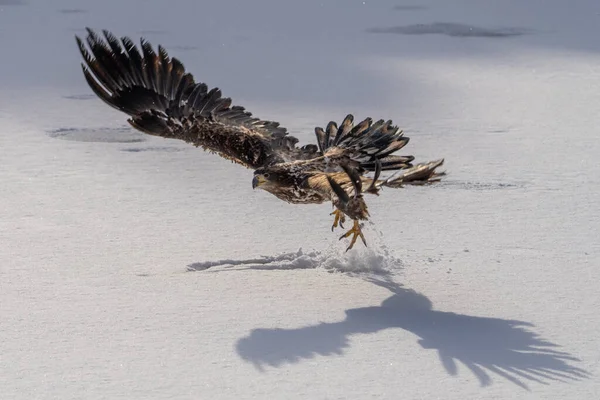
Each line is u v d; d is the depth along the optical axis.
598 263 10.67
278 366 8.14
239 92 21.22
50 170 14.61
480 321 9.11
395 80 22.97
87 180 14.05
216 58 25.86
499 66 25.06
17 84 22.09
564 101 20.59
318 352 8.41
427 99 20.77
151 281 10.09
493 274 10.36
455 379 7.92
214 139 10.40
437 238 11.55
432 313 9.30
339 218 10.55
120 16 34.09
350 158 9.47
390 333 8.82
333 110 19.52
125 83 10.88
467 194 13.45
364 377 7.95
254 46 28.00
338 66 24.88
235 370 8.06
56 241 11.34
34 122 18.19
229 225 12.01
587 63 25.52
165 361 8.21
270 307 9.41
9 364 8.14
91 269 10.43
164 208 12.71
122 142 16.62
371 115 19.11
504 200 13.16
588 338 8.73
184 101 10.84
